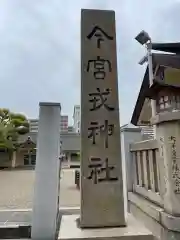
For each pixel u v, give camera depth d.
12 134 30.20
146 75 7.44
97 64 3.53
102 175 3.20
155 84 3.72
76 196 9.47
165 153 2.71
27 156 32.44
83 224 3.02
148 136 4.75
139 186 3.81
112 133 3.35
